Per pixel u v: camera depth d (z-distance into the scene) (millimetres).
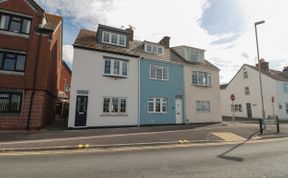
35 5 14578
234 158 7207
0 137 10422
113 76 16375
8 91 13117
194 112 20672
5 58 13359
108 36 17656
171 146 9375
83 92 15062
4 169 5602
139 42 22047
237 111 34000
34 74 13844
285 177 5219
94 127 15086
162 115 18547
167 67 19781
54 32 16031
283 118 28609
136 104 17281
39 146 8328
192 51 22719
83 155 7371
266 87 29891
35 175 5145
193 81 21438
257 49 16844
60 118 25344
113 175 5234
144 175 5266
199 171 5656
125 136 11203
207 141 10664
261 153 8102
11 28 13781
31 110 13438
